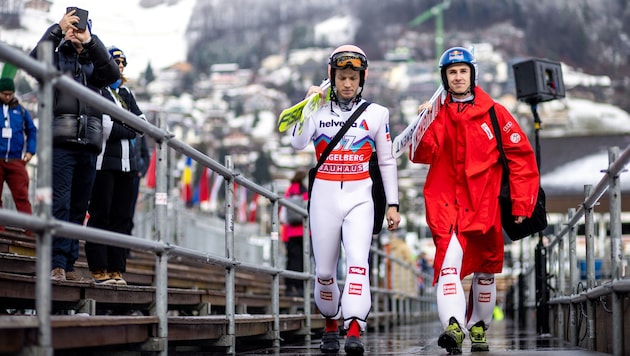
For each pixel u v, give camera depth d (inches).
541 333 602.2
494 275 361.7
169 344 362.0
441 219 343.9
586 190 378.6
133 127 273.1
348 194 341.4
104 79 369.4
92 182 371.6
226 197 370.3
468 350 372.8
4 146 501.4
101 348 299.0
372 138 344.2
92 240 238.8
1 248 417.1
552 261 593.3
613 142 1147.9
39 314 213.5
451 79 345.7
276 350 401.1
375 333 663.8
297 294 705.6
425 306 1441.9
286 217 712.4
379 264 847.7
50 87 218.8
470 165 342.3
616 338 301.9
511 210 345.7
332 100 344.5
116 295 360.8
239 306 504.1
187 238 1190.3
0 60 200.5
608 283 310.2
